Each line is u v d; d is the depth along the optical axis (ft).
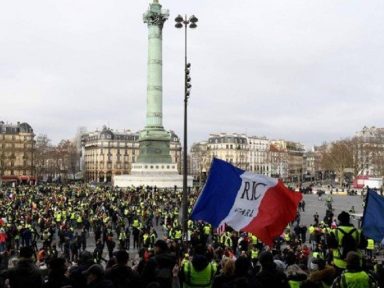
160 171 392.27
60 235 134.21
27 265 39.17
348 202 330.13
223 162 53.83
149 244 112.88
